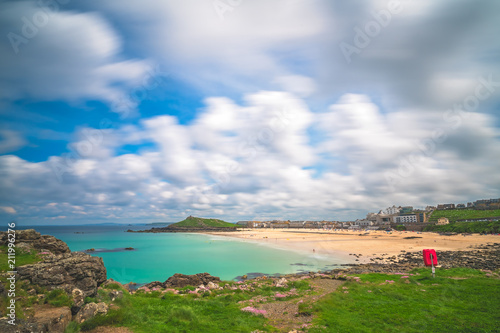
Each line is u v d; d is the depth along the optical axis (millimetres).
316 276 39156
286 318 20031
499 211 196125
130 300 22297
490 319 17828
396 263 58719
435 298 23547
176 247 108875
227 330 16969
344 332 16703
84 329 15203
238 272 53219
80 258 21141
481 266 43656
